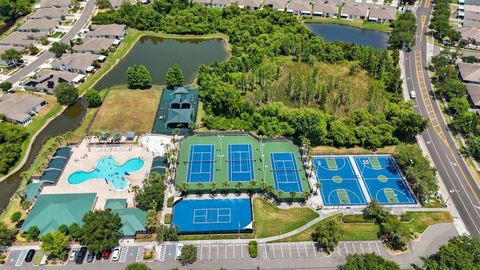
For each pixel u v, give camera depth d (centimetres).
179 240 15088
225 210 16350
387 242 15162
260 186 17038
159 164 18188
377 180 18012
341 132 19625
